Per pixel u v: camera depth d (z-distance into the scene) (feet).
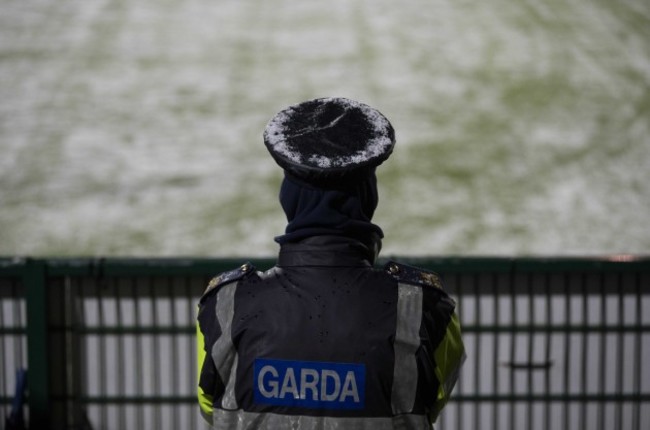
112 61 67.46
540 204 47.96
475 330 14.90
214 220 45.42
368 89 63.87
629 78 67.82
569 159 53.98
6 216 45.19
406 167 51.19
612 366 14.99
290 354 7.02
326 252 7.29
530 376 14.97
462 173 51.08
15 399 14.71
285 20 75.97
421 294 7.23
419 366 7.04
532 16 78.95
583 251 43.39
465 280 14.83
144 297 14.93
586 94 64.23
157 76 65.31
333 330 7.04
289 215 7.48
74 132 56.24
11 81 63.31
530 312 14.88
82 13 75.92
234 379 7.13
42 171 50.80
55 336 14.99
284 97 62.64
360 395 6.95
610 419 15.07
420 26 75.41
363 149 7.11
